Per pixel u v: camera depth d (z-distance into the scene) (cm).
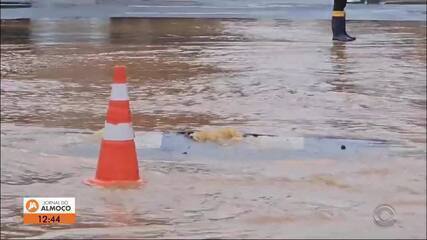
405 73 4450
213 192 2119
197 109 3388
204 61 4944
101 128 2962
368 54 5291
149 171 2317
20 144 2673
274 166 2398
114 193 2100
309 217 1916
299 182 2214
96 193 2105
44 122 3078
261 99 3641
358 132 2931
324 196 2088
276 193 2119
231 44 5938
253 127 3011
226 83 4081
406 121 3153
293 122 3117
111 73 4431
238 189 2148
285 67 4669
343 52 5400
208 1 11725
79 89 3884
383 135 2875
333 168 2372
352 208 1983
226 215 1944
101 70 4547
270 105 3497
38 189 2142
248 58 5078
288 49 5572
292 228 1839
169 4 11025
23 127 2973
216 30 7150
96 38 6450
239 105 3484
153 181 2212
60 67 4681
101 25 7700
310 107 3447
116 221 1900
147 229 1848
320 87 3969
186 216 1936
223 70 4547
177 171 2331
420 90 3900
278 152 2581
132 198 2064
